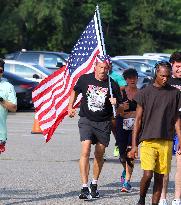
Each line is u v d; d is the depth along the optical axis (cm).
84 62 1780
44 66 5206
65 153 2378
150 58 5653
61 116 1919
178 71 1517
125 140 1706
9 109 1449
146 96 1383
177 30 9819
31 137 2841
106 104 1602
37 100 1925
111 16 9081
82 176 1572
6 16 8019
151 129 1379
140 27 9556
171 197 1622
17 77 4159
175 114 1392
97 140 1611
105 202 1545
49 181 1803
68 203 1518
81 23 8475
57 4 8088
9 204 1491
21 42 8331
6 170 1975
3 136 1454
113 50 9338
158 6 9519
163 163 1392
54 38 8406
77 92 1625
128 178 1683
